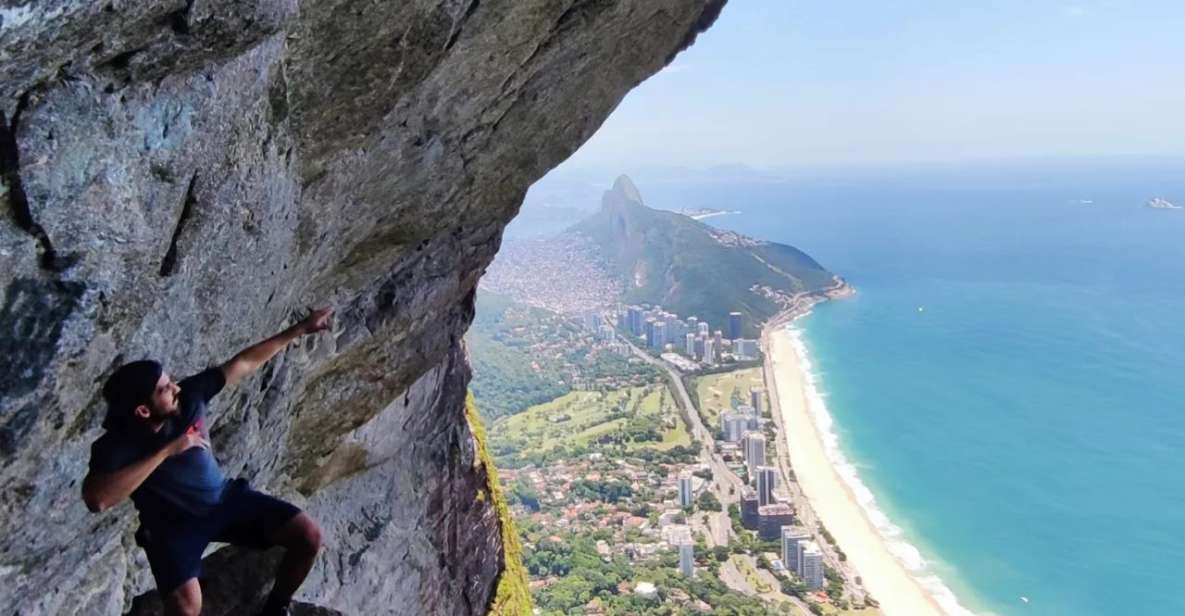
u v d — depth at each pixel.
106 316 5.34
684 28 11.94
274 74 6.47
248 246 7.21
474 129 10.22
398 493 16.20
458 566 18.70
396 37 7.45
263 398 9.95
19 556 5.81
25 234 4.59
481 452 21.11
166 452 5.21
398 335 12.88
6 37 3.89
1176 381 102.12
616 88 12.23
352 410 13.11
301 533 6.08
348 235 9.92
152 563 5.61
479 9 8.13
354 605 14.51
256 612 8.59
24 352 4.73
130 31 4.66
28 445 5.04
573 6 9.41
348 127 7.94
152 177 5.38
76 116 4.62
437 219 11.65
